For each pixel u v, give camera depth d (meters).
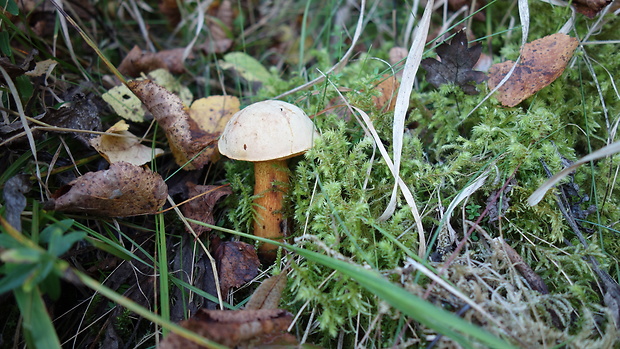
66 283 0.15
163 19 0.30
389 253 0.14
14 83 0.16
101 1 0.27
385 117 0.18
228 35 0.29
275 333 0.12
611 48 0.19
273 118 0.15
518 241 0.16
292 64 0.28
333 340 0.14
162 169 0.20
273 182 0.17
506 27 0.23
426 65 0.18
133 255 0.15
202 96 0.25
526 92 0.17
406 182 0.17
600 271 0.14
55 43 0.22
